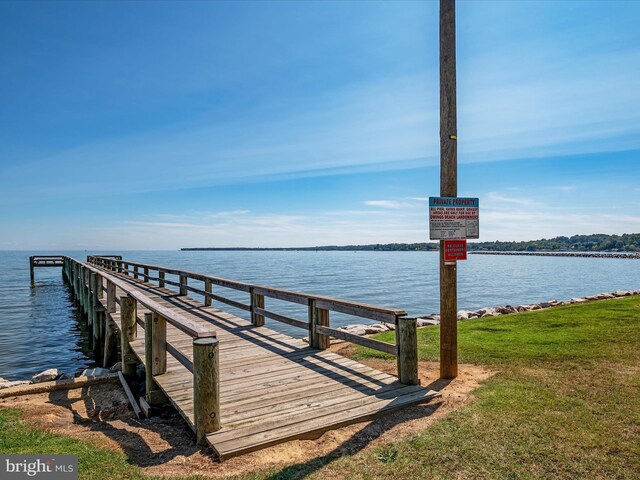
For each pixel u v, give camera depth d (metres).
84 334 17.00
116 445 4.05
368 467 3.32
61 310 23.83
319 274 52.06
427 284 38.16
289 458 3.56
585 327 8.34
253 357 6.59
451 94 5.36
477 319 10.48
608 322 8.71
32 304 26.47
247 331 8.70
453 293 5.51
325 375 5.62
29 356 13.30
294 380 5.41
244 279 43.09
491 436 3.74
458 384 5.28
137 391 6.78
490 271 62.69
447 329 5.54
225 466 3.45
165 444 4.08
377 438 3.84
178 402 4.61
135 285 18.06
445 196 5.43
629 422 3.94
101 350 13.47
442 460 3.37
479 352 6.82
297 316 21.27
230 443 3.70
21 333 17.14
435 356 7.04
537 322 9.29
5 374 11.12
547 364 5.93
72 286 31.06
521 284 40.09
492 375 5.57
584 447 3.51
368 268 68.94
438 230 5.36
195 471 3.39
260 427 4.00
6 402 5.97
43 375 7.59
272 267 71.56
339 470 3.30
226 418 4.21
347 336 6.25
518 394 4.75
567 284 39.72
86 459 3.67
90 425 4.87
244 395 4.86
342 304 6.37
